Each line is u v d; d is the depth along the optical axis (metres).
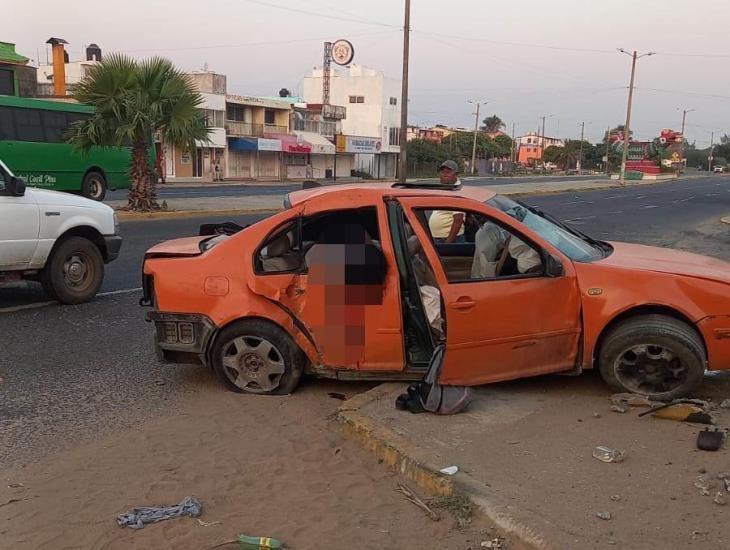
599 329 4.86
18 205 7.75
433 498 3.61
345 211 5.07
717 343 4.74
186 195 31.81
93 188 23.62
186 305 5.25
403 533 3.35
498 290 4.82
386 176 77.25
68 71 54.22
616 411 4.64
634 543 3.06
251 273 5.16
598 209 30.00
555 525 3.20
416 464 3.84
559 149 136.75
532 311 4.87
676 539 3.09
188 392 5.43
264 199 29.11
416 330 5.05
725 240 17.94
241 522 3.48
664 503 3.40
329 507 3.61
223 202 26.41
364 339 5.04
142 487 3.86
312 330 5.11
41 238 7.96
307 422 4.79
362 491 3.78
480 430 4.33
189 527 3.43
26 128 21.48
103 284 9.77
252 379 5.32
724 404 4.75
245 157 57.31
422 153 86.38
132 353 6.48
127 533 3.38
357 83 76.38
